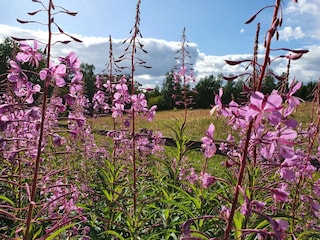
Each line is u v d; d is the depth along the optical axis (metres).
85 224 0.42
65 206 0.38
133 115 0.44
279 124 0.22
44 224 0.41
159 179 0.56
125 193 0.46
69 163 0.61
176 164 0.58
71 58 0.28
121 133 0.54
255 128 0.22
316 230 0.39
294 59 0.21
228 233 0.24
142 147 0.54
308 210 0.41
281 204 0.42
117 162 0.56
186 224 0.23
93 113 0.75
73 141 0.64
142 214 0.45
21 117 0.37
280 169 0.24
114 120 0.57
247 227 0.30
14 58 0.43
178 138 0.57
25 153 0.43
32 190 0.27
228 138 0.52
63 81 0.27
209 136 0.25
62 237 0.38
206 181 0.25
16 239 0.27
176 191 0.53
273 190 0.23
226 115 0.24
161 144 0.73
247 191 0.32
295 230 0.42
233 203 0.24
